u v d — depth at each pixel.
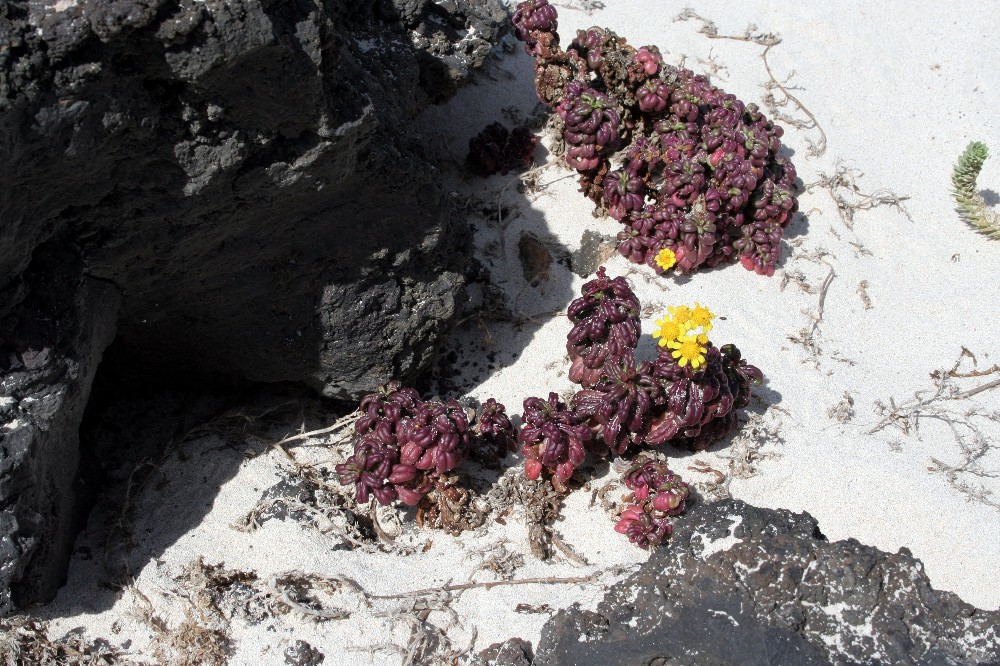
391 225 0.61
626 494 0.65
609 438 0.63
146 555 0.60
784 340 0.73
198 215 0.55
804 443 0.67
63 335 0.54
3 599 0.55
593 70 0.80
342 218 0.60
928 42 0.97
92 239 0.54
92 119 0.49
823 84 0.92
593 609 0.56
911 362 0.73
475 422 0.67
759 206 0.76
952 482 0.66
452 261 0.66
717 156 0.76
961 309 0.77
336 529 0.62
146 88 0.50
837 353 0.73
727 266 0.77
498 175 0.82
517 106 0.88
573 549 0.63
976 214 0.82
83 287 0.55
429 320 0.66
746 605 0.54
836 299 0.76
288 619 0.58
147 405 0.67
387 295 0.64
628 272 0.77
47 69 0.47
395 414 0.62
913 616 0.54
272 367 0.66
